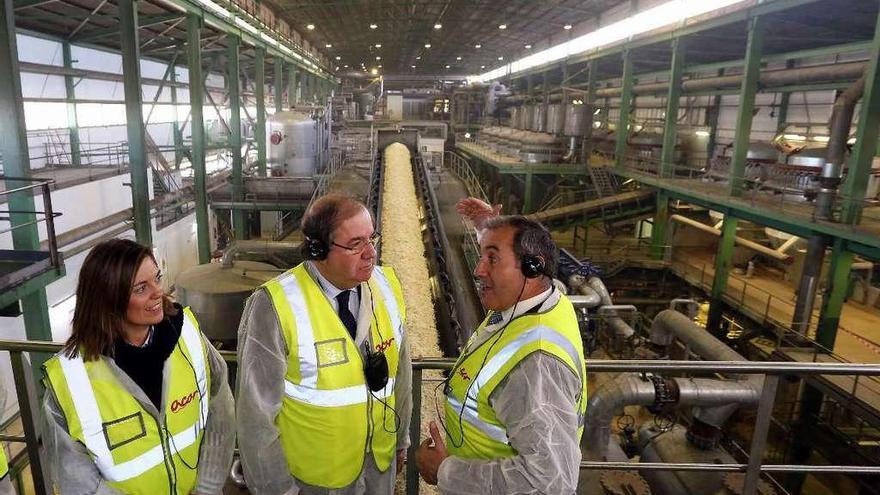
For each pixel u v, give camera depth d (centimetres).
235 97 1964
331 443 191
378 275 218
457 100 4256
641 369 228
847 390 1054
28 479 766
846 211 1199
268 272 970
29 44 1599
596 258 2084
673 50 1953
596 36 2567
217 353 212
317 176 2111
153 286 172
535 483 142
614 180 2405
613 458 734
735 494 634
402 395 225
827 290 1235
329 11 2648
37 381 870
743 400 689
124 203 1493
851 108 1183
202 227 1577
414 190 1126
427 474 185
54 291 1099
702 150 2442
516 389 155
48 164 1703
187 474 194
